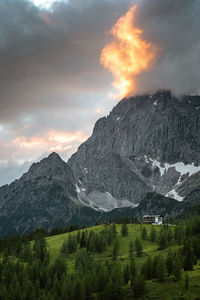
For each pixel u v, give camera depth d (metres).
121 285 194.00
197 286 185.38
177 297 180.25
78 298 194.50
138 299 185.38
